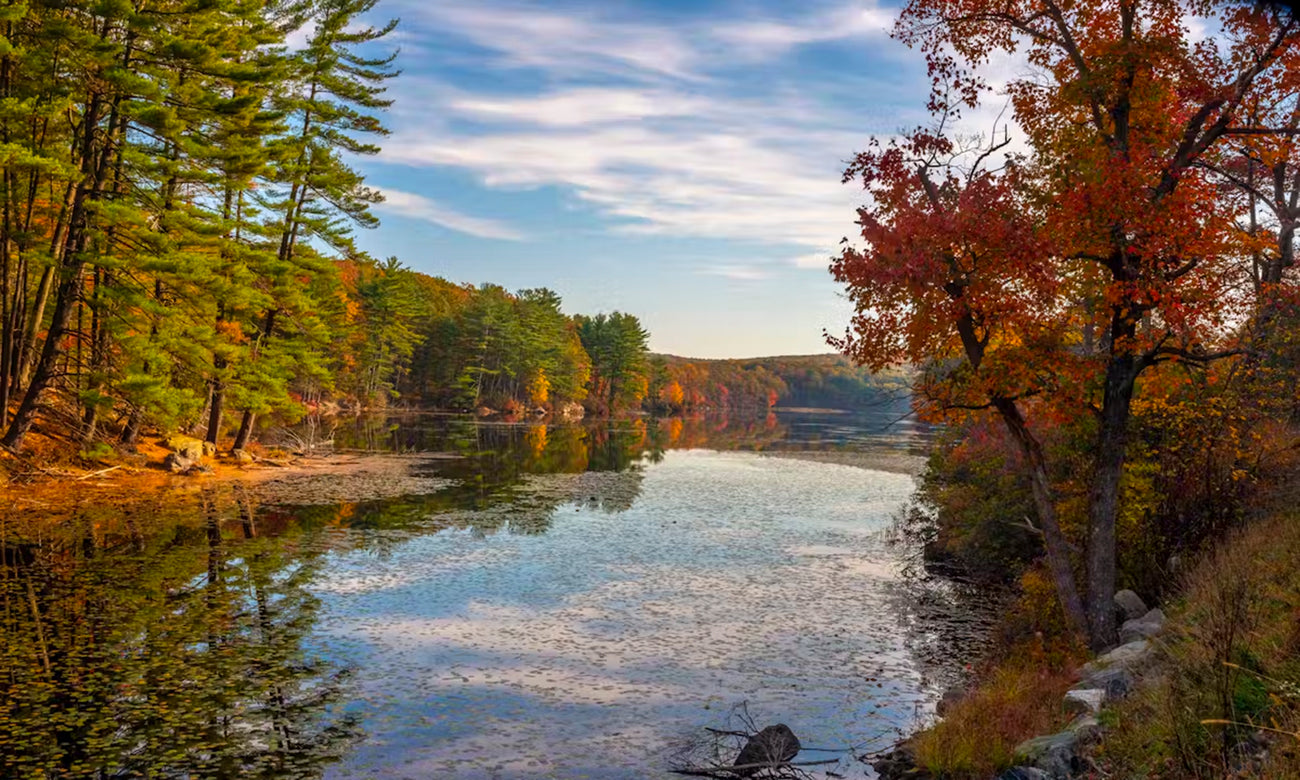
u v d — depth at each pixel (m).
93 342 31.97
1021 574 20.27
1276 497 15.20
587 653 15.02
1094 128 14.78
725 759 10.70
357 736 11.04
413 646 14.96
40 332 38.38
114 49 28.19
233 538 23.59
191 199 36.97
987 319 13.66
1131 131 14.01
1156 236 12.61
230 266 35.16
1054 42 14.53
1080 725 9.07
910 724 12.00
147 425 39.22
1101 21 14.03
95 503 27.70
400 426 81.25
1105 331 15.50
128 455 35.97
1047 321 14.18
